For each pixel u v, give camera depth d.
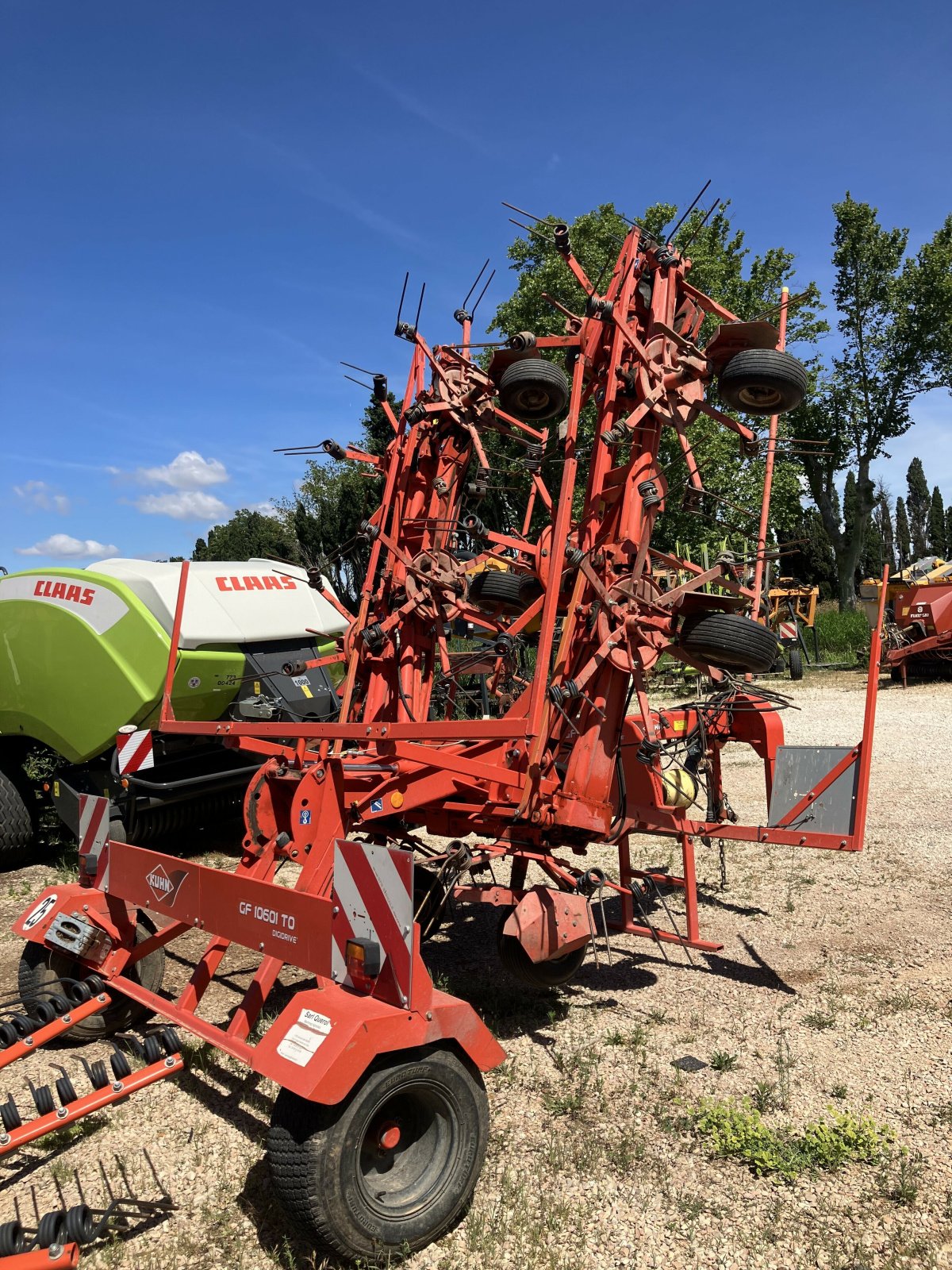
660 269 4.94
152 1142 3.64
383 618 6.15
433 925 5.20
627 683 4.80
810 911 6.39
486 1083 4.07
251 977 5.46
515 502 14.14
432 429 6.26
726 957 5.61
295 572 8.12
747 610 5.87
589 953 5.73
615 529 4.83
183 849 8.25
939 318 37.03
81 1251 2.98
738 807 9.75
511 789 4.68
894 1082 3.99
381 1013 2.89
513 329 24.95
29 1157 3.56
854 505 40.88
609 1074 4.13
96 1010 4.04
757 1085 4.00
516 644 5.86
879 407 39.62
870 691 4.67
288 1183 2.75
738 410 4.70
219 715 7.41
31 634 7.37
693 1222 3.08
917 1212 3.09
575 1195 3.24
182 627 6.87
